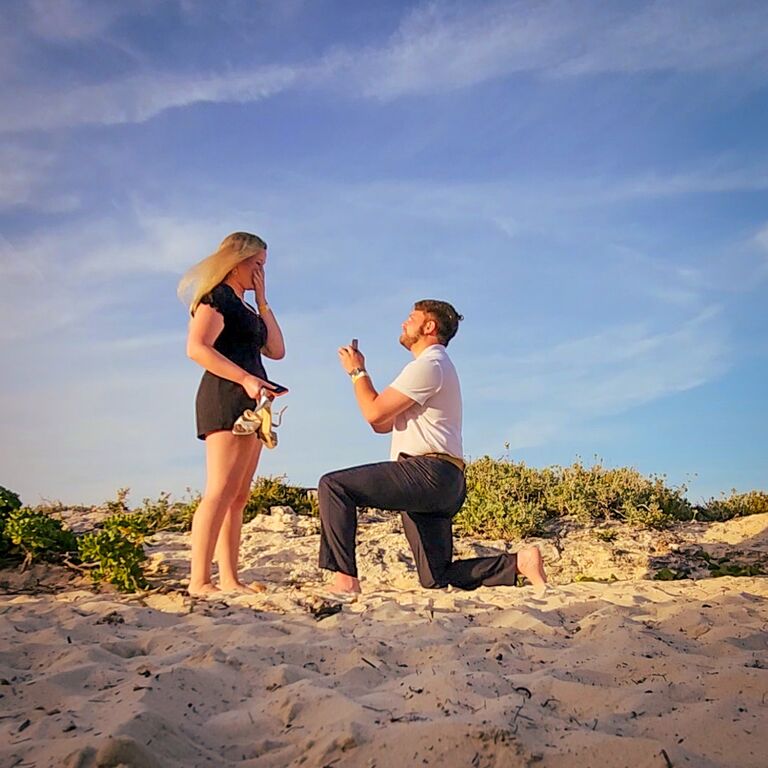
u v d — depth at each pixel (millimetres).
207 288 4879
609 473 10070
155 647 3627
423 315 5086
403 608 4645
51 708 2688
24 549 6160
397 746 2232
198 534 4992
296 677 3080
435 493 4824
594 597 5199
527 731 2322
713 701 2619
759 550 8062
